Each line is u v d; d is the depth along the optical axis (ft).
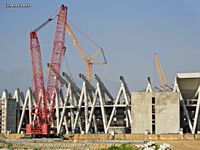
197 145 455.22
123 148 338.75
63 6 542.16
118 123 586.86
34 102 635.25
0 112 634.43
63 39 544.62
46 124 548.72
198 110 540.11
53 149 479.82
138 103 540.11
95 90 592.19
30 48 538.88
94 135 537.65
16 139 537.65
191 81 540.93
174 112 523.29
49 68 549.54
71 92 594.24
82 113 615.16
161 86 602.44
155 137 500.33
